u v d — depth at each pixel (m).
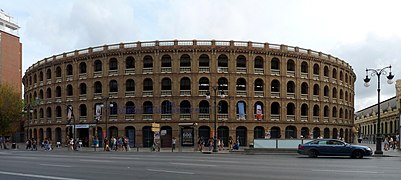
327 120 71.12
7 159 29.02
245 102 62.94
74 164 23.47
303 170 19.23
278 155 37.34
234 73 62.72
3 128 71.88
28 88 82.75
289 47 66.88
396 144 55.50
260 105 63.53
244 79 63.66
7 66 101.06
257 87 64.62
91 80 66.69
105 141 53.56
